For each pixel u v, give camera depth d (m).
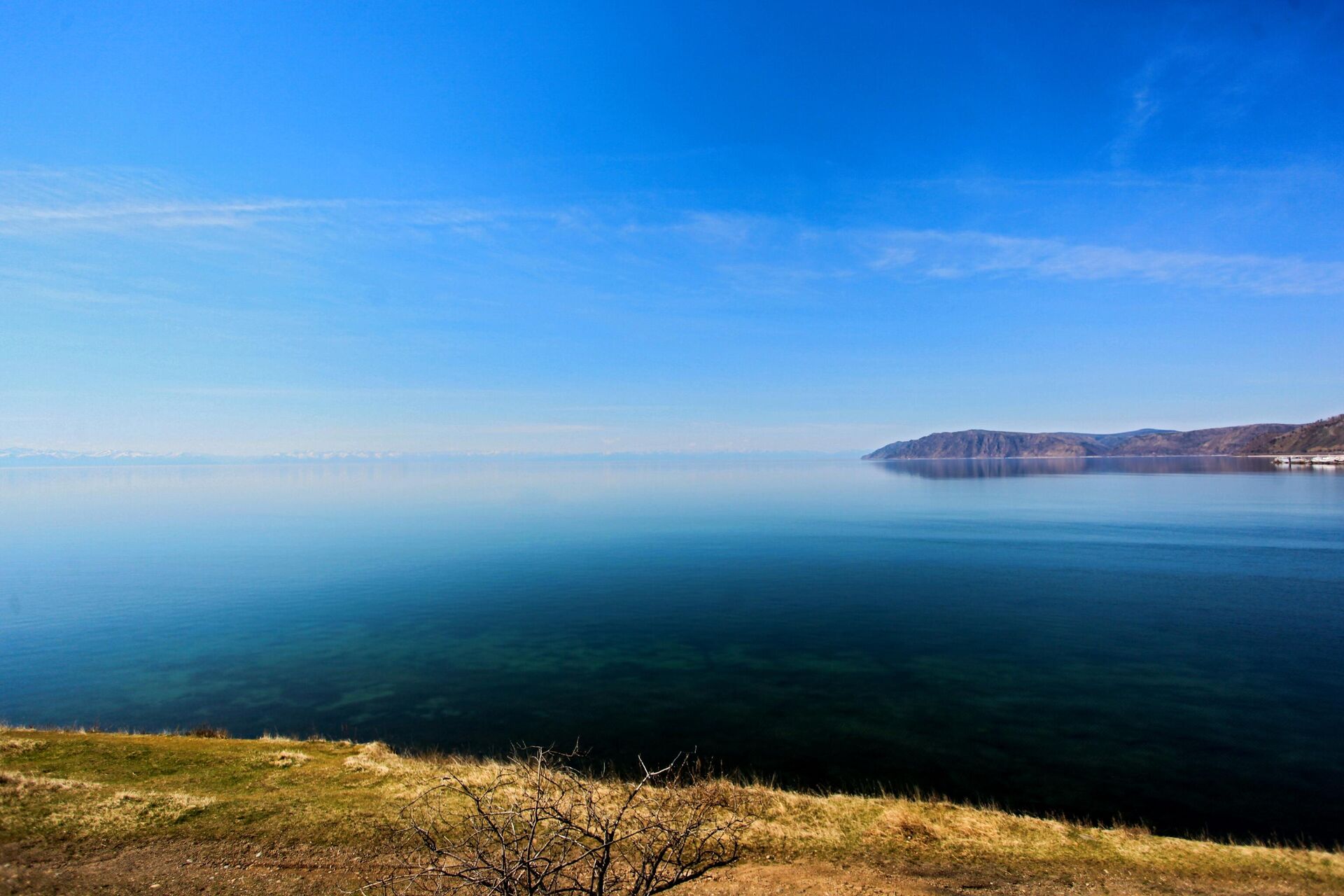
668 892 9.88
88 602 54.09
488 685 30.47
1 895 9.34
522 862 7.74
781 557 69.38
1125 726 23.39
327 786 14.29
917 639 36.69
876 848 11.66
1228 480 184.88
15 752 15.74
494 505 159.12
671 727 24.41
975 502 138.62
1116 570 56.50
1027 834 12.54
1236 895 10.20
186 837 11.38
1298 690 26.95
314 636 41.84
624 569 64.44
